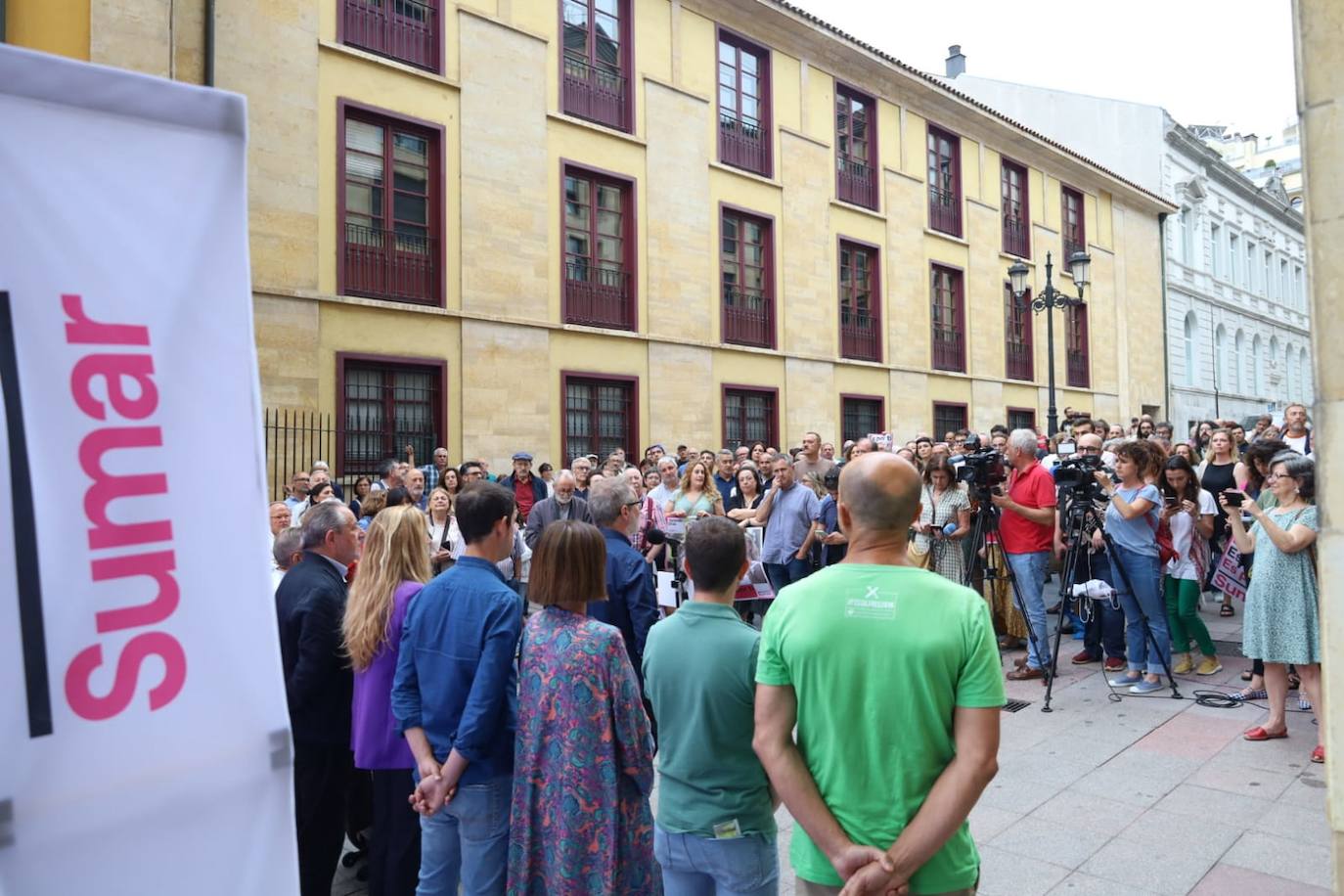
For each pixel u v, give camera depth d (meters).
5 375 1.30
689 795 2.53
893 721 2.02
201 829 1.43
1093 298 27.33
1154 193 30.86
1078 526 6.71
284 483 10.86
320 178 11.47
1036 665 7.10
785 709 2.17
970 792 1.94
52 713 1.31
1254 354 37.66
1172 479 6.94
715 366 16.39
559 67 14.12
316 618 3.56
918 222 20.95
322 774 3.61
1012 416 24.03
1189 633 7.11
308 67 11.36
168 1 8.26
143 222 1.44
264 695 1.52
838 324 18.80
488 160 13.17
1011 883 3.74
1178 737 5.50
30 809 1.28
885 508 2.16
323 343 11.46
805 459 10.07
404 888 3.34
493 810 2.92
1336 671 2.32
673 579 5.70
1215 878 3.73
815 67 18.58
